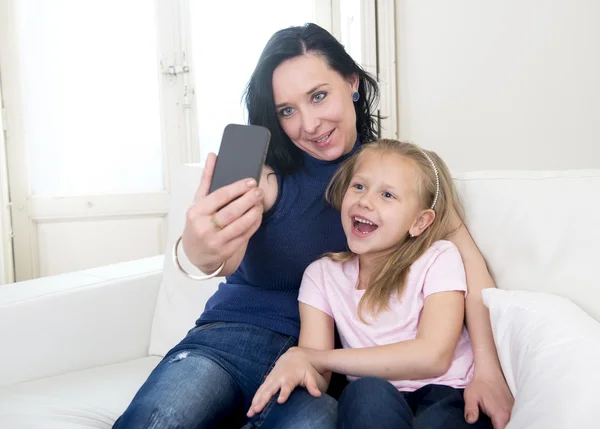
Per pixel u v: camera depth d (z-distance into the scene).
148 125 2.97
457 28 2.84
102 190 2.95
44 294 1.29
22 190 2.84
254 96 1.11
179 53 2.91
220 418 0.93
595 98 2.37
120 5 2.89
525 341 0.80
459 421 0.84
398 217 1.01
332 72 1.09
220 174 0.91
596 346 0.72
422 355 0.91
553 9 2.48
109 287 1.38
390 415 0.74
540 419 0.68
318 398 0.85
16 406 1.08
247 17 3.03
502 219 0.99
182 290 1.40
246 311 1.08
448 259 1.00
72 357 1.31
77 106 2.89
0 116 2.72
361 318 1.00
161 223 2.99
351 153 1.17
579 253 0.89
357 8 3.04
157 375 0.96
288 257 1.09
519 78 2.64
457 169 2.93
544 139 2.57
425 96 3.01
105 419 1.08
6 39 2.77
